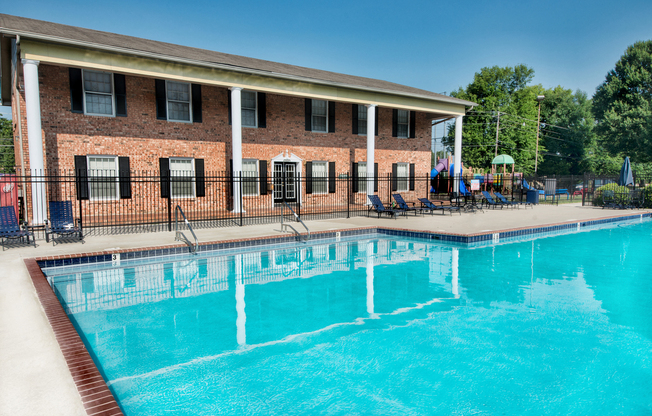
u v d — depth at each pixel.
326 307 5.74
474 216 14.75
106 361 4.05
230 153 15.66
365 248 9.88
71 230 9.03
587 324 5.08
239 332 4.84
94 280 6.95
